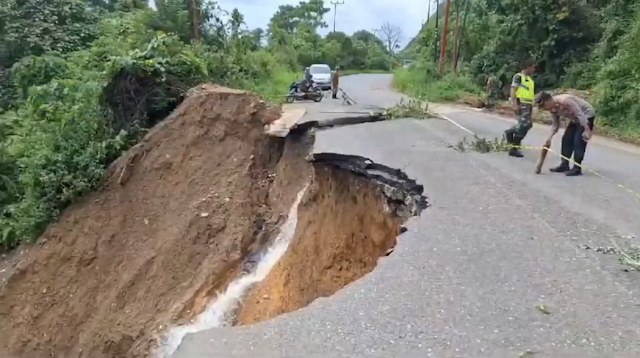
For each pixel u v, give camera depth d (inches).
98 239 474.0
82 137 526.0
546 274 209.8
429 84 1140.5
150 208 498.0
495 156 423.2
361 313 182.4
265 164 543.8
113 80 561.3
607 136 575.2
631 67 637.3
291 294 390.0
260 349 161.3
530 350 158.1
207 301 422.6
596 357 153.9
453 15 1499.8
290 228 462.9
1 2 834.8
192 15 947.3
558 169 372.5
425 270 215.5
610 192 320.5
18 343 426.9
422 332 168.9
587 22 923.4
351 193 402.9
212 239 472.1
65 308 440.1
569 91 795.4
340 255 384.8
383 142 475.2
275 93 950.4
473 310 182.4
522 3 984.9
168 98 582.2
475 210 288.5
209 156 536.1
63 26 880.3
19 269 454.3
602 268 215.0
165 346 385.1
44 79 700.7
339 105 772.0
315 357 155.9
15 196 528.4
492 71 1066.7
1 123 615.2
